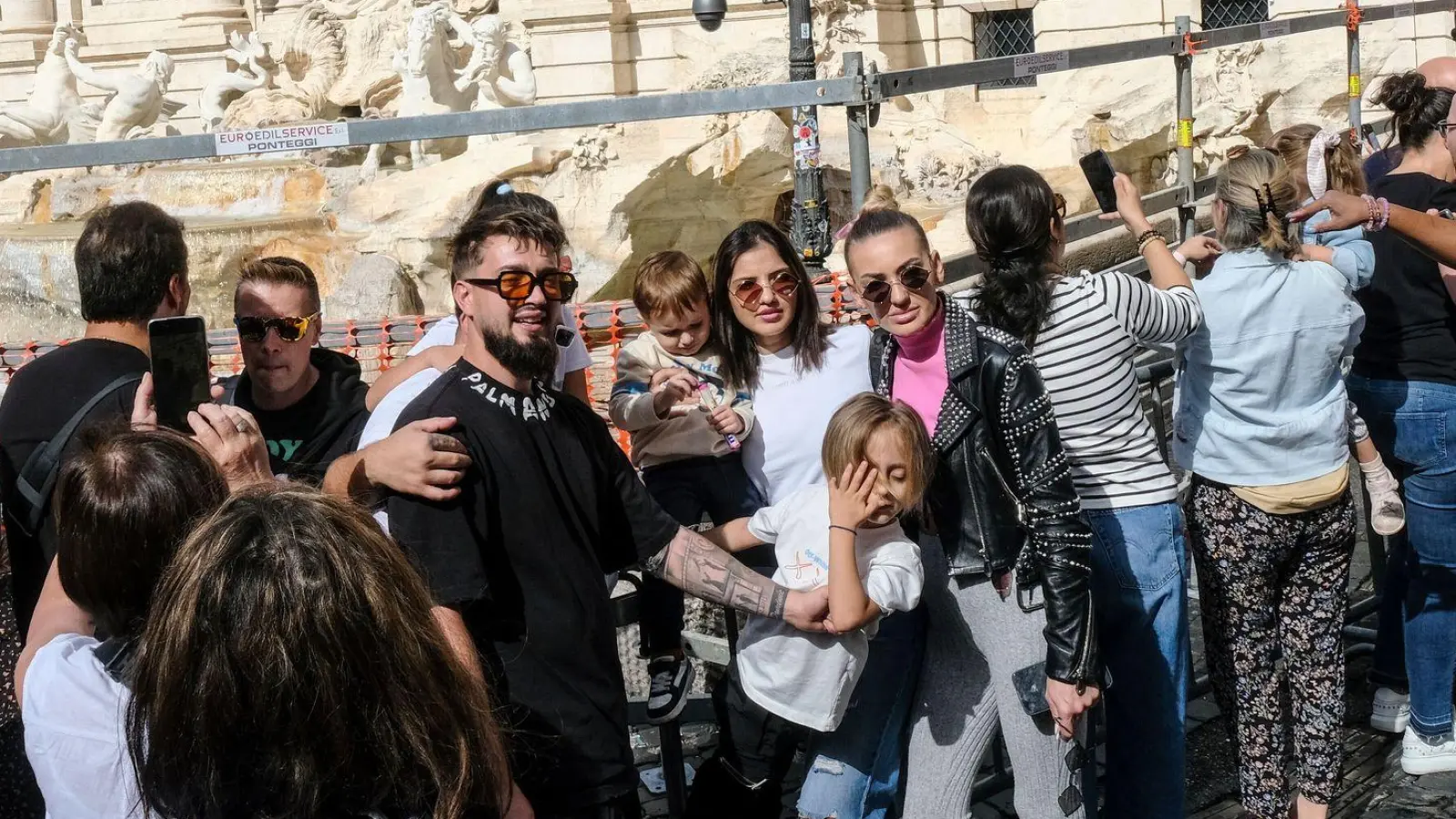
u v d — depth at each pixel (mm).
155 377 2938
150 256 3756
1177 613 4082
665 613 3947
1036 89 20609
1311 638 4574
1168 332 4113
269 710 2129
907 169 18109
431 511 2902
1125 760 4176
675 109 5188
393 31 23391
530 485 3021
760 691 3617
